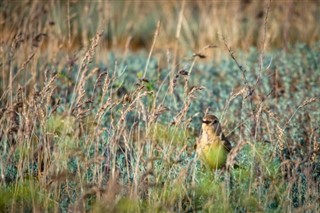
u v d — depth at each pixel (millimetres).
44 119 18609
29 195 17750
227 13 34688
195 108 24688
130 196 16984
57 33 30344
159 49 34125
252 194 17812
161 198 17328
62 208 17578
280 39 34750
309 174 17828
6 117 19516
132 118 22734
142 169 17891
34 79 22828
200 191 17734
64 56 27719
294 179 17391
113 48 33969
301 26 35625
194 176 17641
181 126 19891
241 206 17438
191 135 22156
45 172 17812
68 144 18672
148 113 19031
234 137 22094
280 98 25719
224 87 27469
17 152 19906
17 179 18281
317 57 30094
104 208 16391
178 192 17188
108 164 18250
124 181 18234
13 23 27922
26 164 18891
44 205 17328
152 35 37812
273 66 29344
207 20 35031
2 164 18469
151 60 31969
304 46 31609
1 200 17906
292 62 29844
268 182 18500
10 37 26453
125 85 26906
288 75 28375
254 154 17938
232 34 34000
